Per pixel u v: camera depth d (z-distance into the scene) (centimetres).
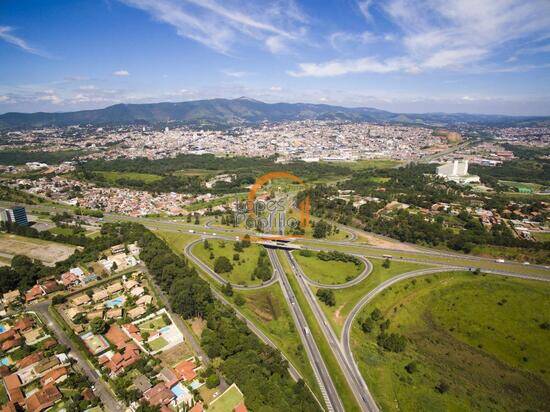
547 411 17912
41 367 16862
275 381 17062
